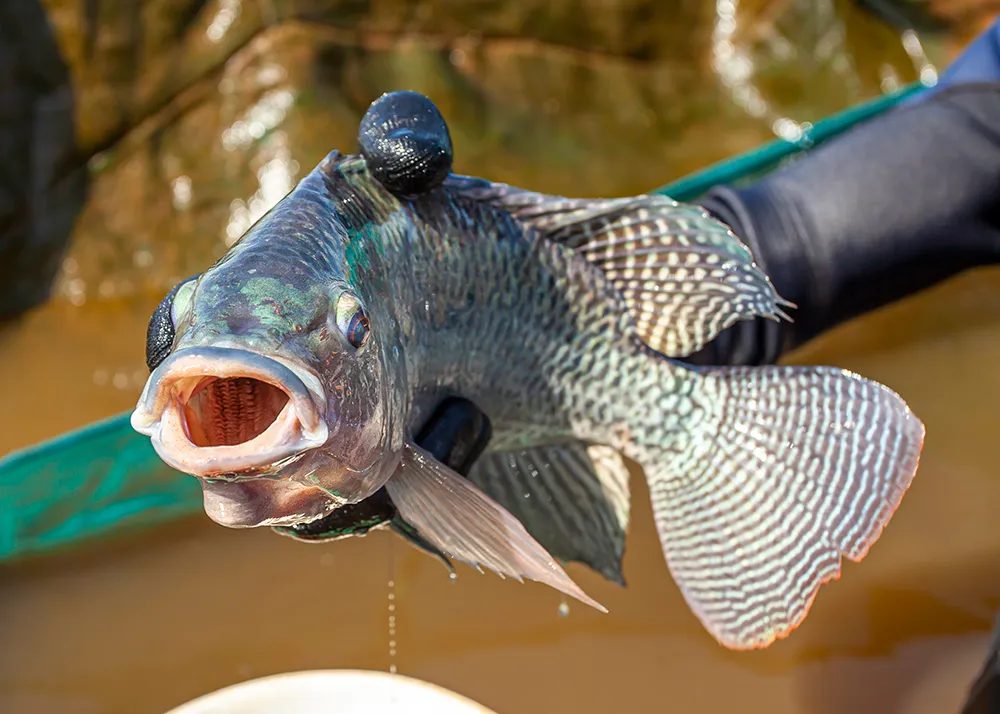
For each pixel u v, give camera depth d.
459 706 0.74
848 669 0.89
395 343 0.57
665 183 1.46
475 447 0.61
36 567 1.00
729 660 0.90
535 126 1.46
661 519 0.67
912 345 1.28
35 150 1.36
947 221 0.76
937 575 0.98
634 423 0.66
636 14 1.53
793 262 0.74
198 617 0.95
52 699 0.89
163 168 1.37
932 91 0.83
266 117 1.37
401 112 0.58
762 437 0.67
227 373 0.49
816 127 1.16
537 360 0.64
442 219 0.60
